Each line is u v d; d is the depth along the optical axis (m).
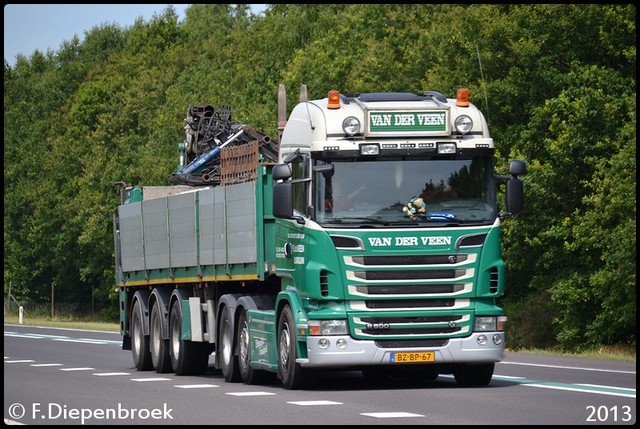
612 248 72.69
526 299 90.25
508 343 86.94
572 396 37.53
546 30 88.62
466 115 41.47
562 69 89.81
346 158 40.72
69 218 167.50
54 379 50.53
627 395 37.81
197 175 62.06
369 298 40.22
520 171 41.72
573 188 82.94
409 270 40.41
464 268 40.72
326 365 40.28
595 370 50.75
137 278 62.38
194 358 54.44
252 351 45.72
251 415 33.22
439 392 39.78
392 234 40.34
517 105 91.56
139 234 61.78
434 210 40.75
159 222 58.44
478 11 95.00
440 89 94.62
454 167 41.16
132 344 61.28
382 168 40.81
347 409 34.41
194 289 54.09
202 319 52.78
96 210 157.25
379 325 40.22
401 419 31.48
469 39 93.75
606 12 85.50
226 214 49.41
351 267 40.19
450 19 117.94
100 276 169.25
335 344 40.19
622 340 78.62
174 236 56.09
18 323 152.50
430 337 40.50
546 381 44.38
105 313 172.38
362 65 121.19
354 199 40.59
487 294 40.91
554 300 79.00
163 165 142.50
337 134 40.81
